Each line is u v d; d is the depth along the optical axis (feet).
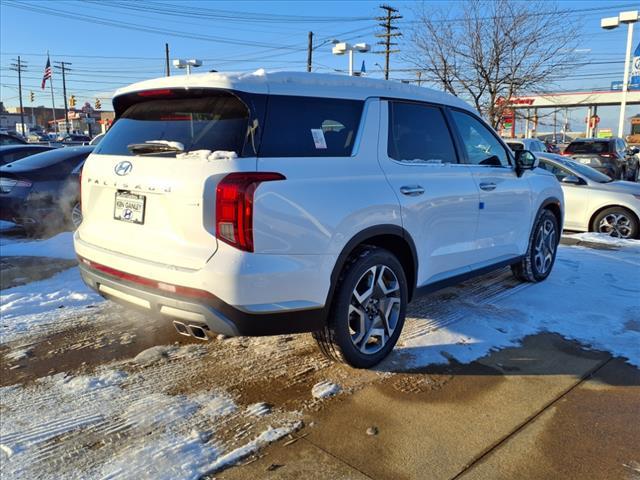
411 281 12.96
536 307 16.19
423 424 9.80
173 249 9.84
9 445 8.97
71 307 15.70
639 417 10.15
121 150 11.37
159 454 8.77
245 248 9.33
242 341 13.42
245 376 11.56
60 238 23.84
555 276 19.89
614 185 29.53
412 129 13.05
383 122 12.14
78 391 10.82
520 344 13.47
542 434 9.55
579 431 9.66
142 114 11.52
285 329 10.07
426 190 12.76
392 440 9.29
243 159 9.53
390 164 12.13
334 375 11.63
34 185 24.70
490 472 8.50
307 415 10.03
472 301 16.71
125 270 10.60
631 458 8.89
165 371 11.76
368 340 11.90
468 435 9.48
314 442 9.20
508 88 54.85
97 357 12.45
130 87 11.40
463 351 12.94
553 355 12.84
